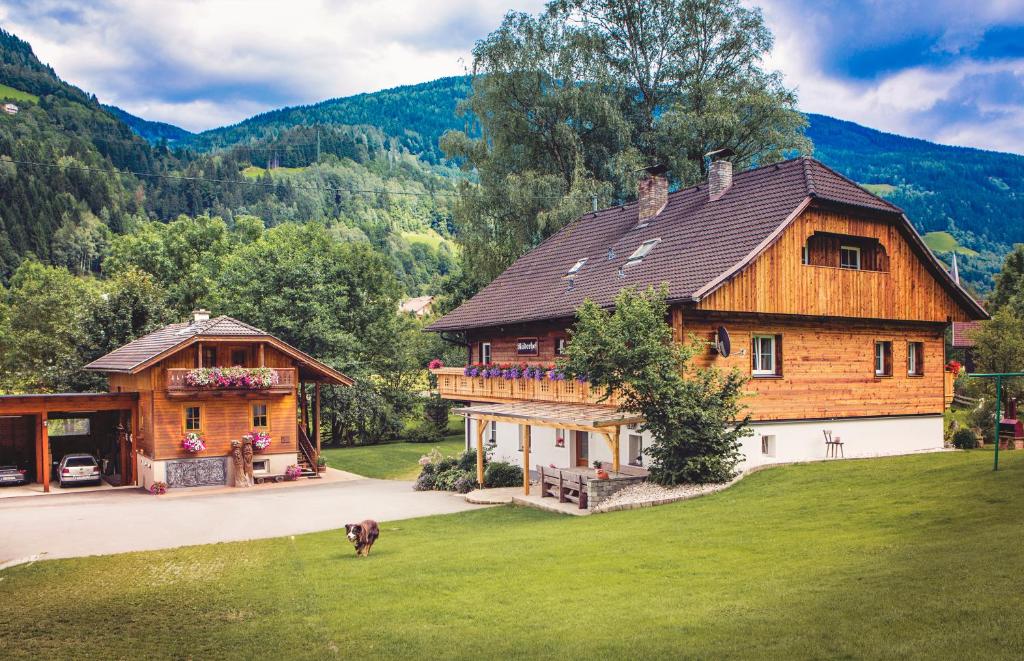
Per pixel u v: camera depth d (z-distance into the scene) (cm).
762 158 4475
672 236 2797
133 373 3225
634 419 2255
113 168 17625
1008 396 2967
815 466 2259
